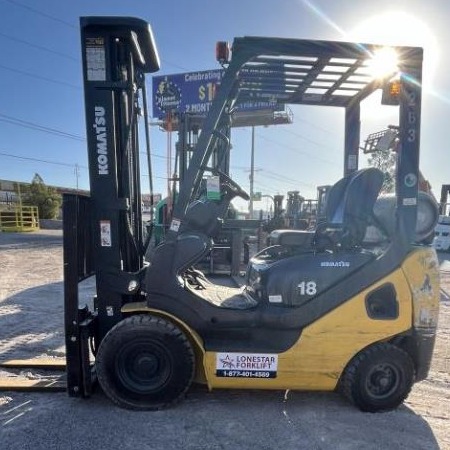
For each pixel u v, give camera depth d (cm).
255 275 362
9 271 1048
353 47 325
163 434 297
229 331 335
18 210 2788
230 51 325
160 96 1823
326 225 360
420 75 330
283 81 384
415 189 334
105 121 332
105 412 324
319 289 332
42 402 338
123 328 322
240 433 303
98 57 327
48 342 492
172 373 325
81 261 340
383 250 347
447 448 292
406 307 334
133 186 382
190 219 343
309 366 330
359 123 429
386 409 341
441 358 474
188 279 397
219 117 332
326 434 305
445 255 1734
